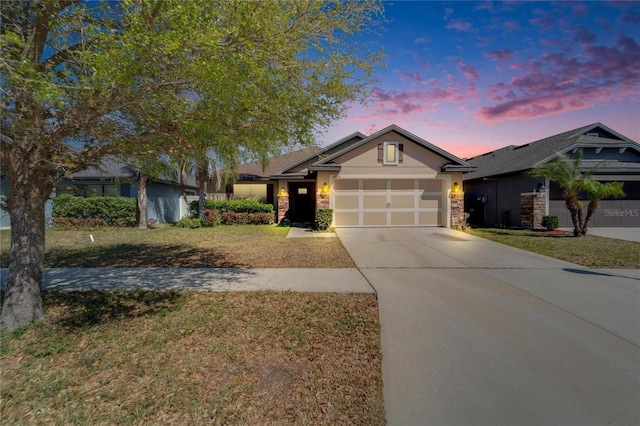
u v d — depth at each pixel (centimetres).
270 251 912
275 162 2169
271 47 388
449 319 420
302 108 441
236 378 293
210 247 984
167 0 276
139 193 1462
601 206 1448
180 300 504
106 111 333
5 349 354
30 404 261
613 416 240
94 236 1231
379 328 395
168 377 295
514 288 549
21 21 346
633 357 324
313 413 248
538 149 1670
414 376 295
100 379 295
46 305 482
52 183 410
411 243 1022
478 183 1884
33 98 276
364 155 1387
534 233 1257
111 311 459
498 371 301
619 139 1471
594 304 471
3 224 1393
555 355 329
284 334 380
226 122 392
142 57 290
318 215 1330
